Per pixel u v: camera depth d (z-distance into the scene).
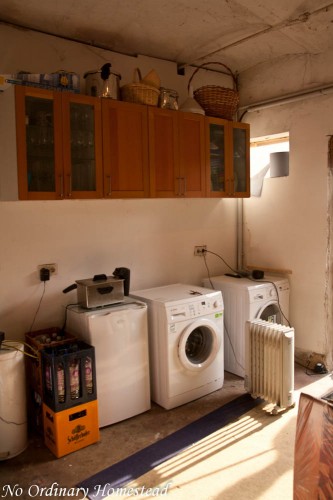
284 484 2.13
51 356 2.38
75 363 2.44
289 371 2.82
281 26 2.95
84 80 2.92
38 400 2.61
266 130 3.84
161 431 2.66
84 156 2.68
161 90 3.07
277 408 2.85
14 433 2.40
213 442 2.53
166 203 3.60
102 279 2.92
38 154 2.49
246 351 3.06
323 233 3.52
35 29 2.80
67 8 2.58
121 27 2.89
